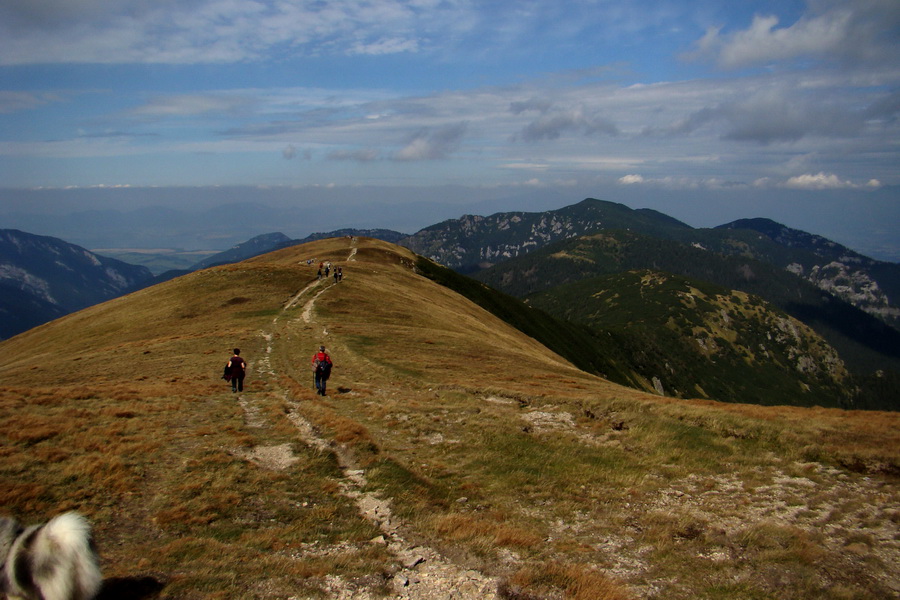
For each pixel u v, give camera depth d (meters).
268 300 62.12
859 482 14.94
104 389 24.64
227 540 10.68
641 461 17.11
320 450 16.83
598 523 12.59
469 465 16.56
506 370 37.34
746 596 9.17
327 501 13.18
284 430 19.09
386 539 11.27
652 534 11.79
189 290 68.81
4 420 17.02
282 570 9.41
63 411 19.23
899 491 14.09
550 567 9.84
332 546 10.79
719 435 19.45
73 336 57.78
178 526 11.11
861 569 10.19
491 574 9.76
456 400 25.56
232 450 16.62
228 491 13.02
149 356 38.09
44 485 12.17
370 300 63.28
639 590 9.36
